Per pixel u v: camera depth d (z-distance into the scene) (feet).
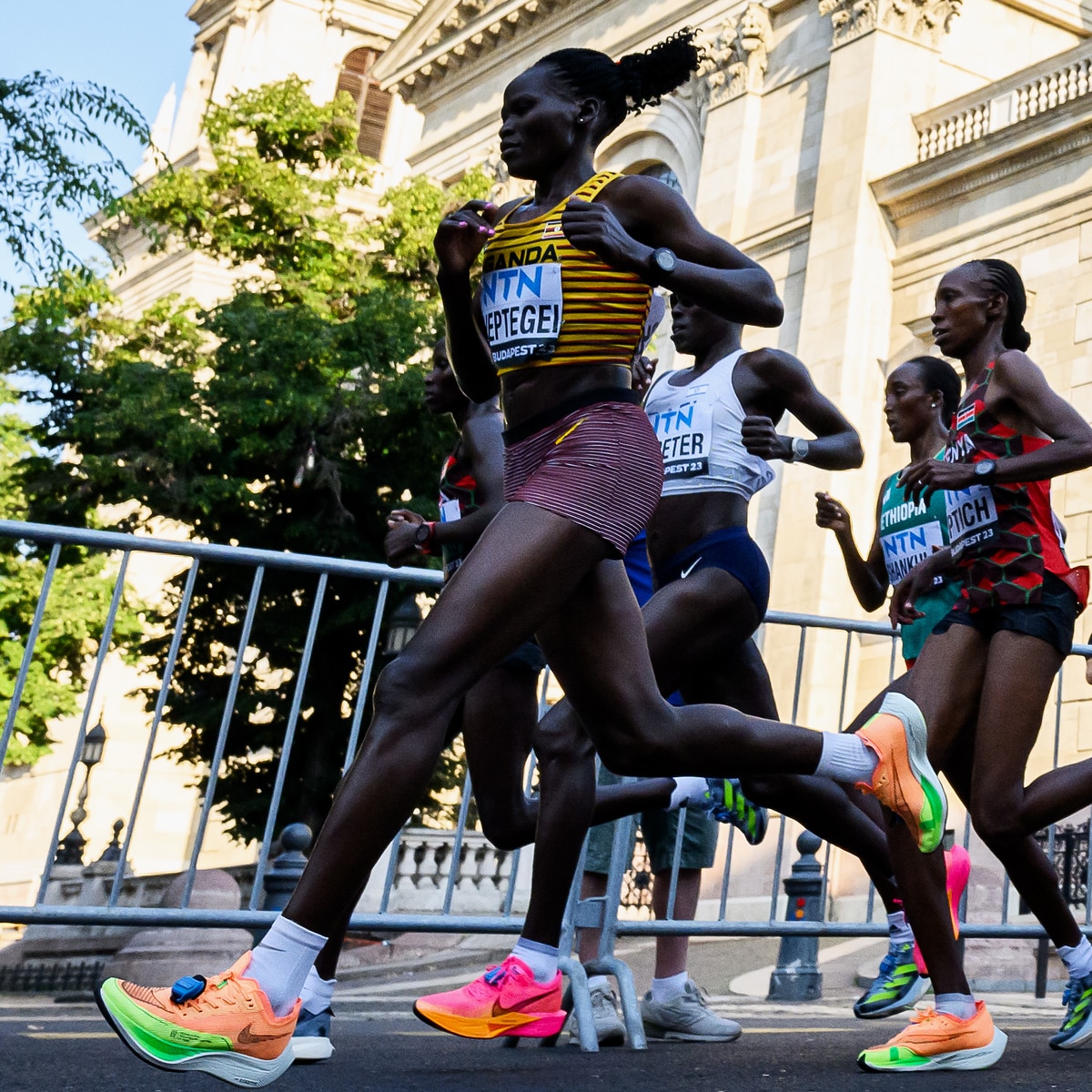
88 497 66.03
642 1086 10.66
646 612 14.06
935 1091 10.53
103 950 61.72
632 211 10.07
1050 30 79.87
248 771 62.28
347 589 61.00
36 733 82.23
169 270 128.06
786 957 30.12
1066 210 63.46
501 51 103.09
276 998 8.79
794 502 69.00
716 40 84.43
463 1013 12.88
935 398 18.03
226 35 143.02
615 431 9.75
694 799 15.66
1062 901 13.67
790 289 75.25
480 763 14.73
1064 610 12.73
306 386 63.16
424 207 72.95
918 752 11.42
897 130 73.36
